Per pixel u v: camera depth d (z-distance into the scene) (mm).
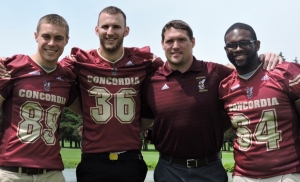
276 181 4711
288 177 4668
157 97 5562
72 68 5691
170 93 5488
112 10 5559
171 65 5594
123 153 5488
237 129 5082
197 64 5609
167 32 5477
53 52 5207
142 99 5832
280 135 4758
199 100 5383
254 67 5066
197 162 5477
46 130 5098
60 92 5332
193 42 5703
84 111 5652
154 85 5656
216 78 5523
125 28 5746
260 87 4934
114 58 5719
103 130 5496
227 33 5125
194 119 5363
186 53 5453
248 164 4891
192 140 5398
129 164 5496
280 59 5145
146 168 5824
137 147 5605
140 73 5762
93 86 5602
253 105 4898
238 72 5137
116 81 5641
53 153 5137
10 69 5156
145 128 6211
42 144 5020
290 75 4852
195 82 5484
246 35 4949
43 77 5254
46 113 5129
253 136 4855
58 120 5344
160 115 5500
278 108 4785
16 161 4859
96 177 5434
